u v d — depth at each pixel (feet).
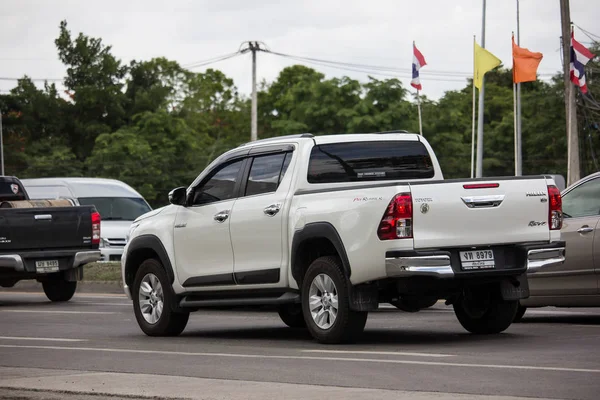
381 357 56.75
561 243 65.10
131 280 81.66
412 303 66.95
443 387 44.37
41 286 143.23
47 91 530.68
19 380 49.90
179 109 537.65
